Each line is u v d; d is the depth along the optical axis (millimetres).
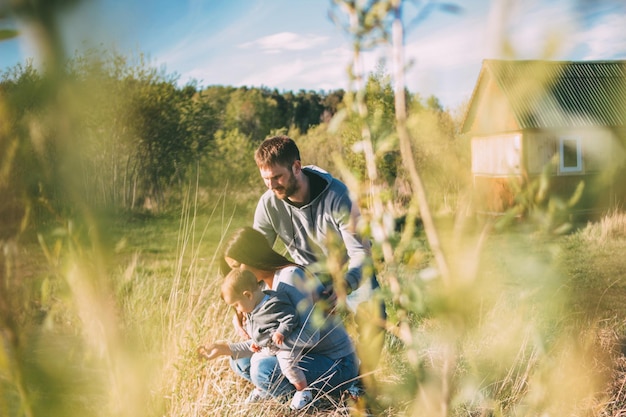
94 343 758
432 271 762
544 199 706
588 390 1020
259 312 3314
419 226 876
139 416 732
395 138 891
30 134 569
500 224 712
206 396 3246
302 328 3254
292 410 3355
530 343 1794
